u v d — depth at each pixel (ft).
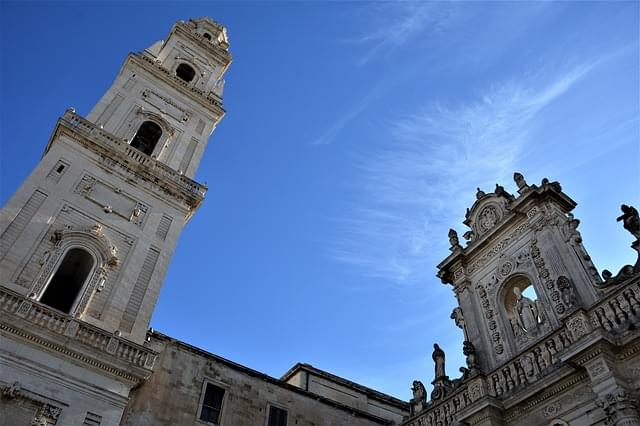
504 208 110.22
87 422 74.59
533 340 89.61
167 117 133.80
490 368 94.27
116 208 105.09
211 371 101.76
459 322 105.60
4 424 68.18
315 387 126.11
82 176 104.37
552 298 89.66
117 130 121.08
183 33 166.71
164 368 96.17
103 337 83.87
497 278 103.55
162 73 141.08
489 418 81.20
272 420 103.65
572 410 74.02
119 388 80.33
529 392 79.10
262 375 107.76
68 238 93.30
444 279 115.24
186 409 93.97
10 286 82.48
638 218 82.12
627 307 73.67
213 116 144.46
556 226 96.12
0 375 71.51
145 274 99.86
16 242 87.61
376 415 128.67
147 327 93.25
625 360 70.74
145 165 114.32
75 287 94.27
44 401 72.84
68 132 108.17
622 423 64.80
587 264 86.94
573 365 73.87
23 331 76.07
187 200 117.70
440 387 97.76
